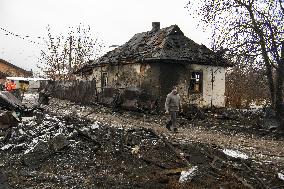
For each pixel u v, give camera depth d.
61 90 35.38
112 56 31.64
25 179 8.01
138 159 10.12
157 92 24.11
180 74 24.50
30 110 15.30
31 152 9.43
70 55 44.09
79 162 9.60
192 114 21.83
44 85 43.97
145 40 30.12
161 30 29.36
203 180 8.55
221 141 13.84
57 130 11.80
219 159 10.29
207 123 19.38
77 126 12.61
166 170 9.11
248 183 8.63
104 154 10.32
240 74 35.00
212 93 25.73
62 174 8.63
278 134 16.91
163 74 24.08
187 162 9.77
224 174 9.06
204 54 25.81
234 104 34.94
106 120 18.11
